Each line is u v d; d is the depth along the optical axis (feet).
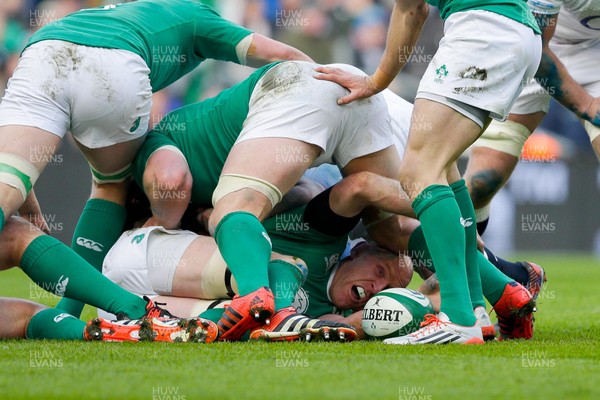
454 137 45.93
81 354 40.16
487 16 45.73
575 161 143.02
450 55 45.88
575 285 102.17
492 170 66.69
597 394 31.65
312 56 139.33
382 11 141.49
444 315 45.57
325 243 52.54
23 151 48.26
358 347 43.04
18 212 55.52
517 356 40.98
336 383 33.55
